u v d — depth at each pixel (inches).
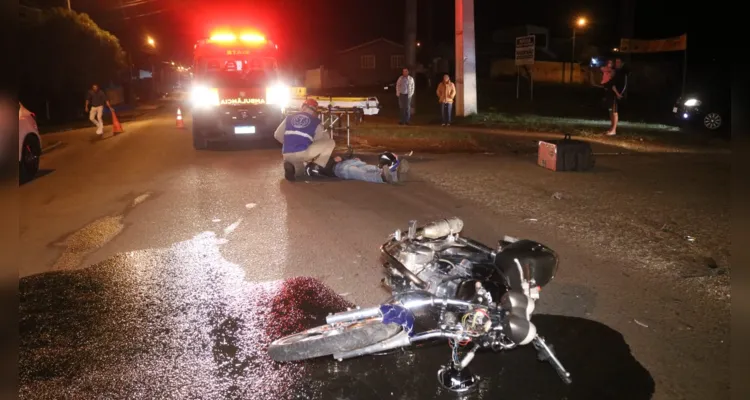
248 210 343.3
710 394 151.5
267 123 612.7
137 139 755.4
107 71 1418.6
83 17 1316.4
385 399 151.9
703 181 400.5
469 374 158.1
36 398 155.5
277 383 160.9
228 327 195.0
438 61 1802.4
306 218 322.7
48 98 1204.5
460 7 885.2
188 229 307.4
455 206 340.5
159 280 236.5
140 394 156.7
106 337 188.9
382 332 161.9
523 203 343.3
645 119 924.6
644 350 173.8
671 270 233.6
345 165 424.2
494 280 169.9
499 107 1082.1
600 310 199.9
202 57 622.5
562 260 246.4
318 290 223.6
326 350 164.2
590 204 338.3
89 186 427.5
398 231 189.3
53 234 302.0
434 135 695.7
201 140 617.0
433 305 158.6
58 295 222.5
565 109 1067.9
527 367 166.1
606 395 152.1
